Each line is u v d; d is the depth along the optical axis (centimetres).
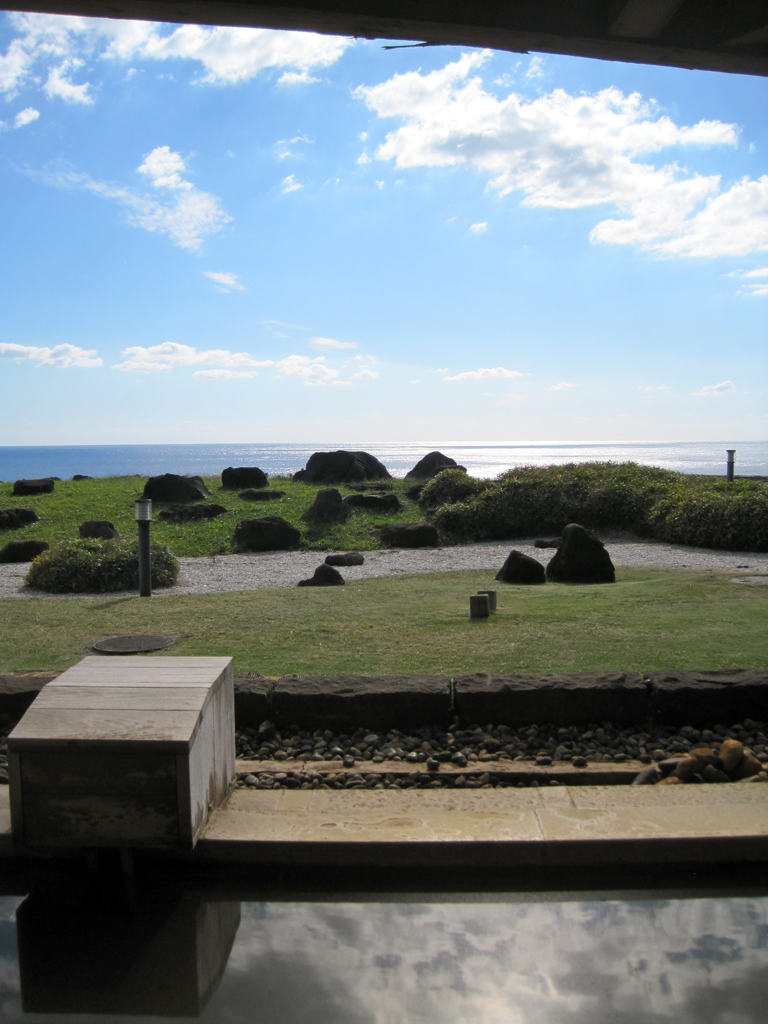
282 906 280
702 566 1082
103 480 2294
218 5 302
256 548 1418
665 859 291
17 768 288
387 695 431
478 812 316
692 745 411
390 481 2120
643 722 431
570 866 291
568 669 498
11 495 1931
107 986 242
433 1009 220
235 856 293
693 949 250
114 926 270
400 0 312
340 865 293
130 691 309
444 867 291
